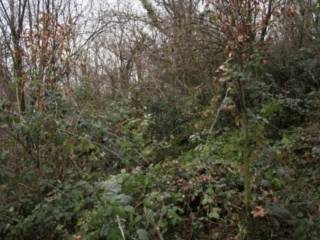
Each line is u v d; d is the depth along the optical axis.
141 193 4.64
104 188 4.33
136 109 8.05
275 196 3.97
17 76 5.81
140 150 6.40
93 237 3.97
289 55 7.64
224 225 4.37
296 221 3.69
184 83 8.38
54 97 5.53
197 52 7.96
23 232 4.83
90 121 5.71
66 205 4.64
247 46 4.00
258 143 3.80
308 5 7.66
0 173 4.79
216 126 6.12
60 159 5.45
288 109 6.49
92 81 8.16
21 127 5.06
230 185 4.68
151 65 9.14
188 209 4.68
